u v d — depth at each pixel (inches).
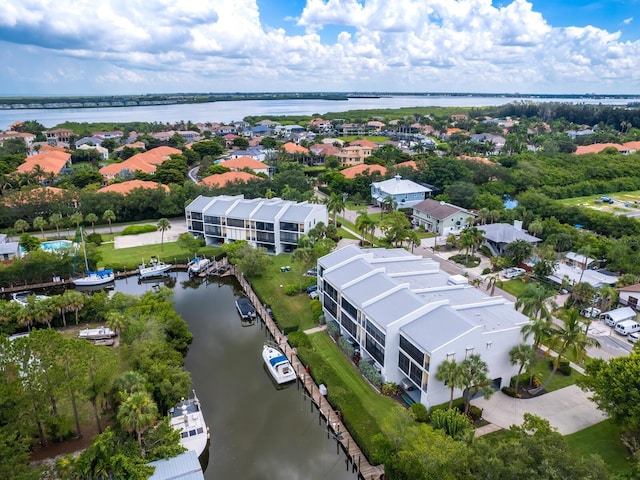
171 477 1526.8
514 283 3346.5
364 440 1801.2
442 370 1871.3
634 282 3090.6
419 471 1408.7
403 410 1712.6
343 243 4202.8
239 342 2768.2
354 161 7706.7
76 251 3565.5
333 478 1787.6
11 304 2625.5
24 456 1485.0
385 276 2556.6
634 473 1433.3
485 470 1273.4
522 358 2014.0
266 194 5196.9
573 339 2012.8
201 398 2240.4
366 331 2311.8
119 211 4938.5
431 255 3912.4
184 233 4239.7
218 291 3555.6
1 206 4539.9
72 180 5836.6
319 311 2864.2
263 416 2127.2
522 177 5900.6
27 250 3863.2
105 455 1487.5
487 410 2017.7
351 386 2206.0
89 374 1774.1
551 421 1947.6
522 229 4392.2
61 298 2677.2
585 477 1222.3
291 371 2340.1
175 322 2576.3
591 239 3786.9
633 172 6565.0
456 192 5221.5
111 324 2337.6
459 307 2276.1
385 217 4618.6
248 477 1791.3
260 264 3459.6
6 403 1592.0
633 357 1798.7
